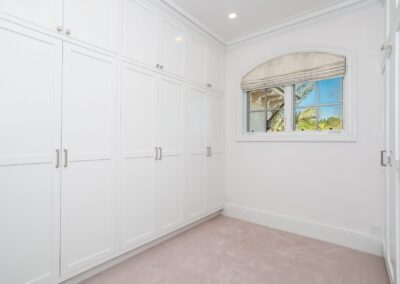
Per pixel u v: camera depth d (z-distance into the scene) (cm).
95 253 175
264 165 295
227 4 234
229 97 328
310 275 179
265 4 234
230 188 326
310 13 249
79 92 164
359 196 227
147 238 215
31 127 141
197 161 280
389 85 164
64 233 157
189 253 213
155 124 222
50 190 150
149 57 216
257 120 312
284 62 278
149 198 217
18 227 136
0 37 129
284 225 274
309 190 259
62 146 155
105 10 180
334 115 251
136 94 204
